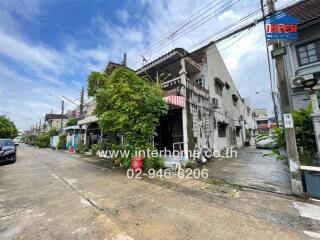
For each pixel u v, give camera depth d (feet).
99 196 15.35
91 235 9.44
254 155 38.70
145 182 19.24
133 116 24.34
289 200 12.92
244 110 82.02
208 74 40.45
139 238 9.03
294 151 13.87
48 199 15.11
